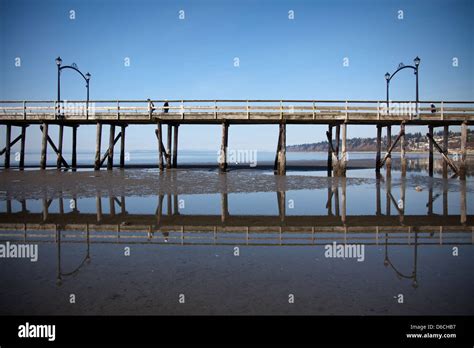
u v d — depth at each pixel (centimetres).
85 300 367
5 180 1559
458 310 345
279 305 355
